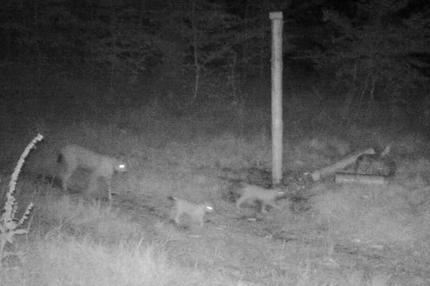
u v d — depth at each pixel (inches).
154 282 220.8
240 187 409.1
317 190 425.4
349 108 712.4
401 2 708.7
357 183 432.1
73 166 388.8
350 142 570.3
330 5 941.2
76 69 786.2
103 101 700.7
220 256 300.5
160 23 764.0
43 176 410.0
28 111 622.8
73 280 212.1
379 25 713.0
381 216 370.3
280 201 401.4
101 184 411.8
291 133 600.1
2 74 723.4
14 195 334.0
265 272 282.8
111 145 510.9
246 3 814.5
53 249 238.4
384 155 473.7
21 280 206.1
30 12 762.2
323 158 513.7
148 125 606.2
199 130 593.9
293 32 901.8
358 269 301.6
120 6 749.9
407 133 614.9
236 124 623.5
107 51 738.2
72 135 523.8
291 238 348.2
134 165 459.8
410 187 427.5
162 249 285.4
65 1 752.3
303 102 751.7
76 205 345.7
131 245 275.7
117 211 353.1
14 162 434.6
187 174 450.9
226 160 494.3
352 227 360.5
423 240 343.0
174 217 353.7
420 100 751.7
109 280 215.0
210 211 358.0
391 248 335.6
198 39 729.6
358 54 719.7
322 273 288.5
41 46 776.9
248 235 346.6
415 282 289.6
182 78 747.4
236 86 773.3
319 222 370.6
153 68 783.7
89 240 271.9
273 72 426.6
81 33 780.0
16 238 258.1
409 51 721.0
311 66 946.7
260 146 532.4
